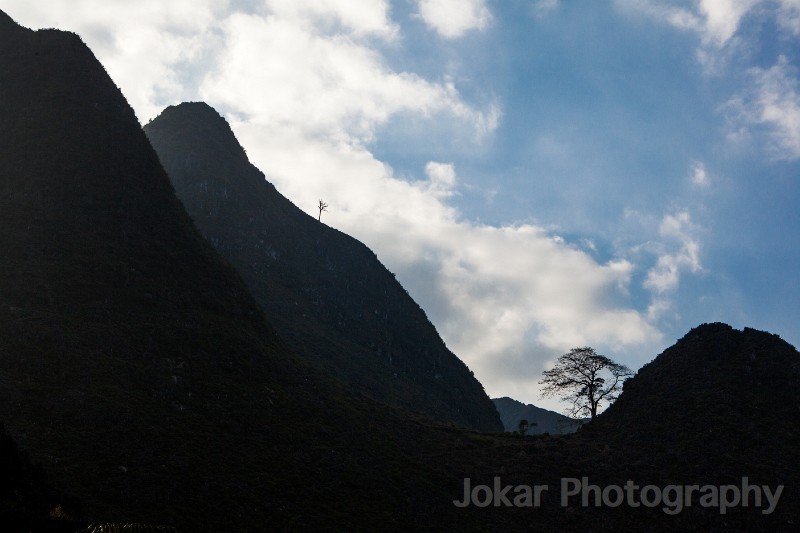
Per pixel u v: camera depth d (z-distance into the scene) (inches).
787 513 2262.6
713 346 3240.7
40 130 3157.0
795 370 2974.9
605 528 2237.9
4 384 1899.6
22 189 2861.7
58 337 2176.4
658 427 2842.0
